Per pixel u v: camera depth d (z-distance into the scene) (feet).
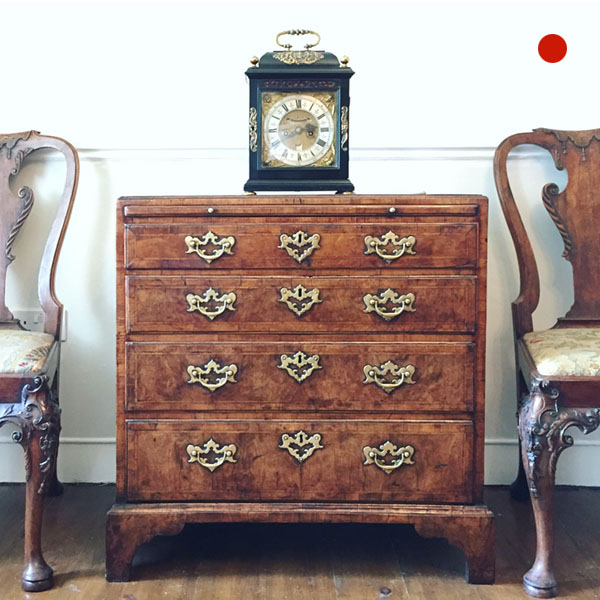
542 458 5.58
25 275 7.70
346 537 6.68
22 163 7.59
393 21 7.73
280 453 5.84
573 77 7.73
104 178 7.71
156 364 5.82
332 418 5.84
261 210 5.77
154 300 5.81
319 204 5.78
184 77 7.76
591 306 7.09
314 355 5.81
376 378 5.80
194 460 5.83
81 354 7.84
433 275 5.78
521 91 7.75
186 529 6.85
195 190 7.74
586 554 6.27
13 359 5.73
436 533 5.78
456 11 7.72
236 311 5.81
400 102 7.77
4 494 7.57
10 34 7.71
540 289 7.75
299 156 6.53
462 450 5.82
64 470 7.92
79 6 7.70
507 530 6.77
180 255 5.79
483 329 5.80
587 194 7.13
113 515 5.77
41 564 5.70
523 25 7.72
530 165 7.68
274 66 6.50
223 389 5.83
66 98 7.73
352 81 7.75
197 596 5.55
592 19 7.70
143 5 7.72
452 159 7.69
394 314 5.77
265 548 6.43
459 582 5.81
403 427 5.82
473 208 5.76
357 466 5.84
